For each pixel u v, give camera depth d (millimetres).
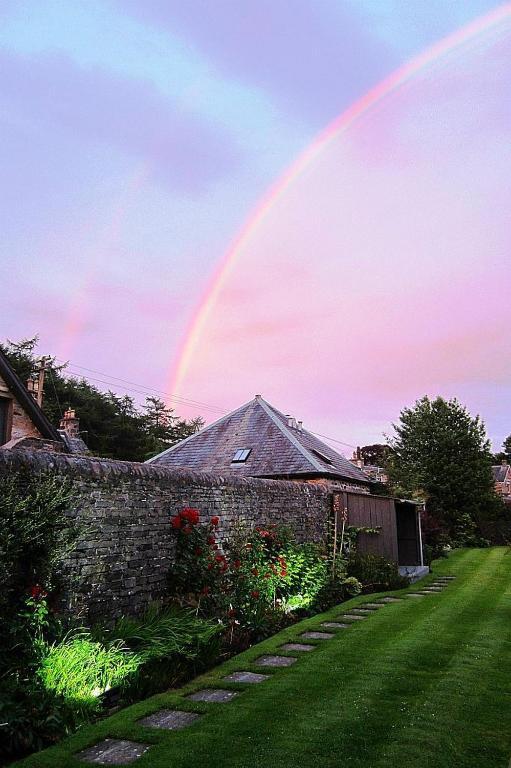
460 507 29281
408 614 9930
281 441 19719
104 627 6574
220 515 9586
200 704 5375
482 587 13391
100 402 41219
